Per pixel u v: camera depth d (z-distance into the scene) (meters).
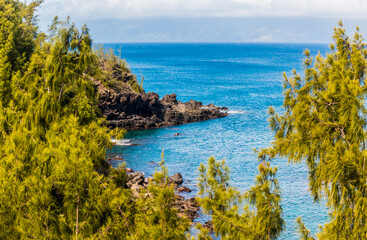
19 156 13.64
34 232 11.77
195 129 74.56
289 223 33.03
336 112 11.98
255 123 80.38
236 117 86.94
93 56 16.48
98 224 12.52
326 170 11.15
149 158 54.84
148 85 149.12
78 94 16.19
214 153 57.91
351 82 11.79
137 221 12.26
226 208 12.57
